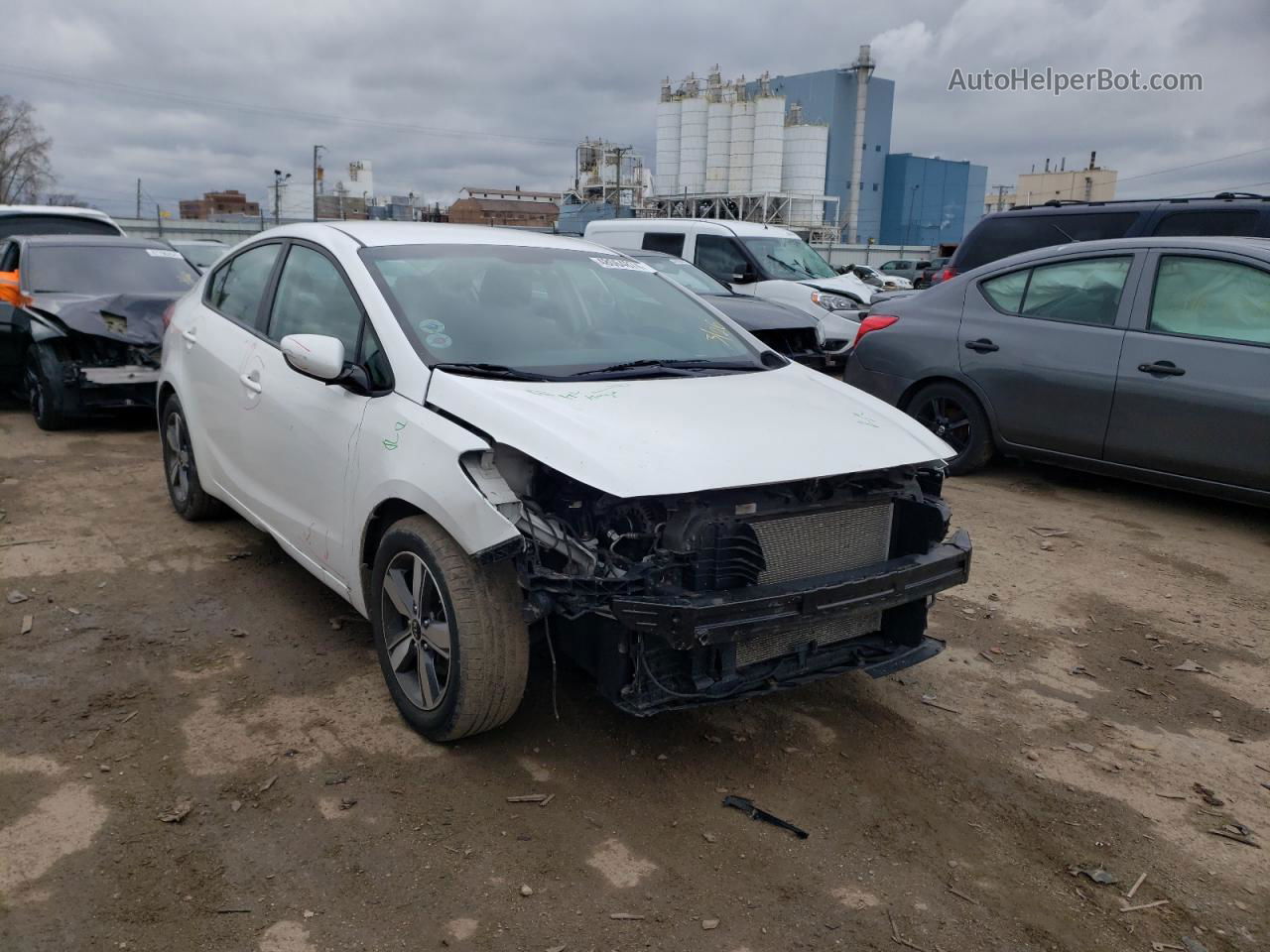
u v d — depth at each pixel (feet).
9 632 13.38
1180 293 19.84
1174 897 9.15
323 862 8.93
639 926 8.32
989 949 8.34
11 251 29.50
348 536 11.78
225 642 13.34
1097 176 233.55
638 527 9.71
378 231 13.96
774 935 8.32
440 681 10.68
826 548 10.71
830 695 12.76
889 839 9.77
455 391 10.64
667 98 200.54
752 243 43.39
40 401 25.89
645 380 11.93
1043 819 10.28
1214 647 14.73
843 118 232.32
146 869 8.72
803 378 13.34
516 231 15.61
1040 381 21.53
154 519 18.51
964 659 14.05
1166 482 20.13
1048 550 18.69
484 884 8.75
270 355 13.96
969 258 32.60
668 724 11.71
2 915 8.06
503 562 10.07
